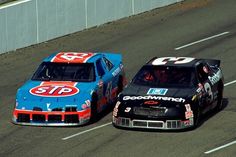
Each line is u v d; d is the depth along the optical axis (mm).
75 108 61125
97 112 64188
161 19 118250
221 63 89250
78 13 110938
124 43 103812
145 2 123562
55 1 106500
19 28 101000
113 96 69062
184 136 57500
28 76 87188
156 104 58562
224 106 68812
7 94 77812
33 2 102750
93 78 65000
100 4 114875
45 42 105562
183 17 118688
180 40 103875
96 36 108750
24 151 54719
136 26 114312
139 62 92250
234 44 99375
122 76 72250
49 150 54719
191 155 52219
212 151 53156
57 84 64250
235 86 77438
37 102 61594
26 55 98500
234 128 59938
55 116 61125
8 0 107000
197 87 61781
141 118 58750
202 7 125062
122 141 56562
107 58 70562
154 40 104812
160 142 55938
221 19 115500
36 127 61656
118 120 59938
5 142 57500
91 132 59594
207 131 59000
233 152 52812
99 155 52875
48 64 66875
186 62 65188
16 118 62312
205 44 100562
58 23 107562
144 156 52281
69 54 69125
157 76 63406
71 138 57938
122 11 119312
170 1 128250
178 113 58344
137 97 59875
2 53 98812
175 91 60781
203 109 62500
